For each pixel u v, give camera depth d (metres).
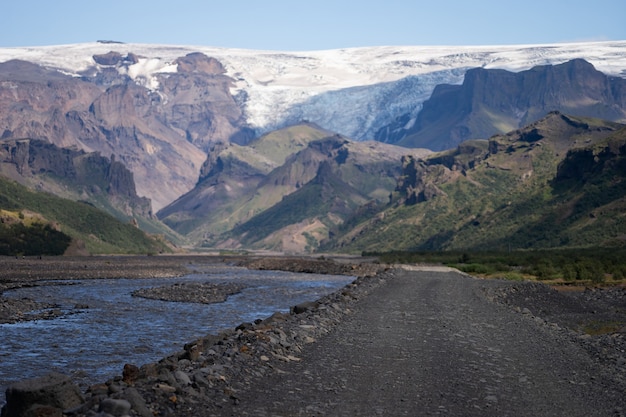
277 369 19.09
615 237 191.25
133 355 28.81
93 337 34.25
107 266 130.88
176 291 65.31
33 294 64.38
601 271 90.25
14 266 113.69
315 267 138.25
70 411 13.18
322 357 21.47
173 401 14.48
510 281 73.88
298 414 14.38
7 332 36.03
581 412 15.34
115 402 12.97
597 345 26.12
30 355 28.48
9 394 13.53
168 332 36.56
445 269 117.06
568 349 25.09
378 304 41.94
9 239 184.88
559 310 45.97
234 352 19.91
